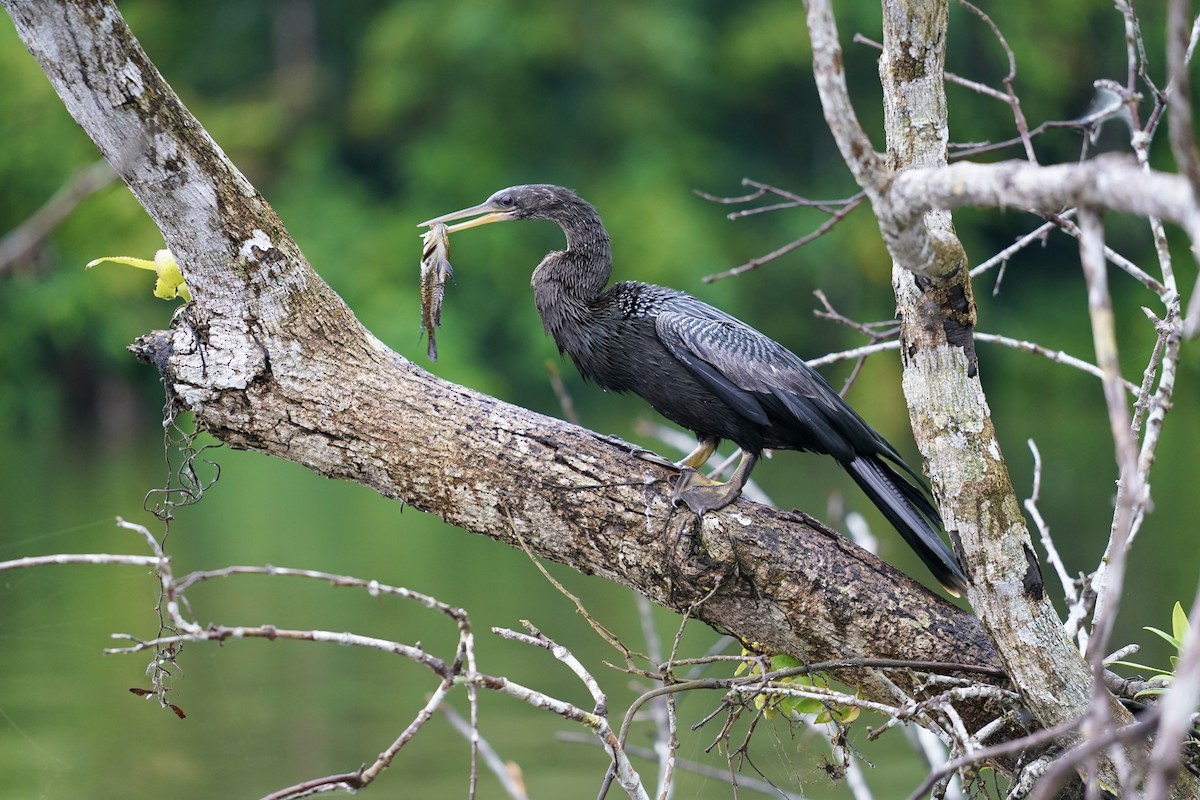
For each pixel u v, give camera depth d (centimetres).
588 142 4125
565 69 4116
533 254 3931
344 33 4356
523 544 575
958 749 485
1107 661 525
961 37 3494
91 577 1680
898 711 480
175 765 1148
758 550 562
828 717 570
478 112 4084
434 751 1211
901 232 423
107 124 515
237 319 551
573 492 564
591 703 1296
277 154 4100
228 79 4281
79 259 2572
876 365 3616
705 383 689
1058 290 3834
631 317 729
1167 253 517
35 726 1217
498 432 566
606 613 1622
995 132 3538
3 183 2769
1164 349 538
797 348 3997
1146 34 2878
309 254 3894
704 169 4078
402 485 570
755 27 4088
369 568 1831
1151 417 479
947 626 559
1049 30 3522
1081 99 3619
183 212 532
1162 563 1623
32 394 3111
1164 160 3058
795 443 709
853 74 3959
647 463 581
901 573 571
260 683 1412
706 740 1108
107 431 3195
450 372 3650
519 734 1262
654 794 1095
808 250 3981
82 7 492
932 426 493
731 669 1140
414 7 4062
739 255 4019
